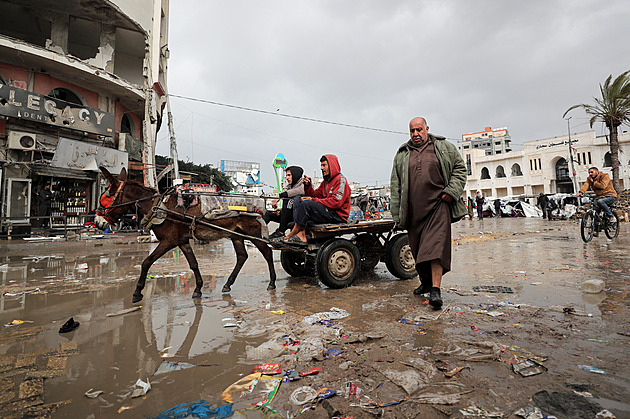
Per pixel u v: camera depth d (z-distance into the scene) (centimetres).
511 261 640
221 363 243
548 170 4897
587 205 938
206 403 189
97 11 1688
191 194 463
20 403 195
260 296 447
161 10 2219
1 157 1410
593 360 220
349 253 484
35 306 425
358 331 295
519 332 273
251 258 884
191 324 337
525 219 2466
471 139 8175
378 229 519
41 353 271
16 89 1390
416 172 377
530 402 175
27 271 703
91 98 1756
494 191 5534
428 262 391
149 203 459
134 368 240
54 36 1664
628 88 2219
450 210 382
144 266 430
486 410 170
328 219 486
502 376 205
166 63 2389
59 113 1528
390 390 195
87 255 959
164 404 191
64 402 196
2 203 1388
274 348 263
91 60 1744
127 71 2205
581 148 4600
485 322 302
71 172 1628
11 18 1723
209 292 484
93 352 272
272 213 566
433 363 226
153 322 347
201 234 463
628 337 254
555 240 966
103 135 1723
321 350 253
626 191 2430
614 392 181
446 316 324
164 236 448
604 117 2347
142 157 1988
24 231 1416
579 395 180
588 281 393
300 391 197
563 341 252
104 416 180
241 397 194
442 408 174
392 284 495
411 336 278
